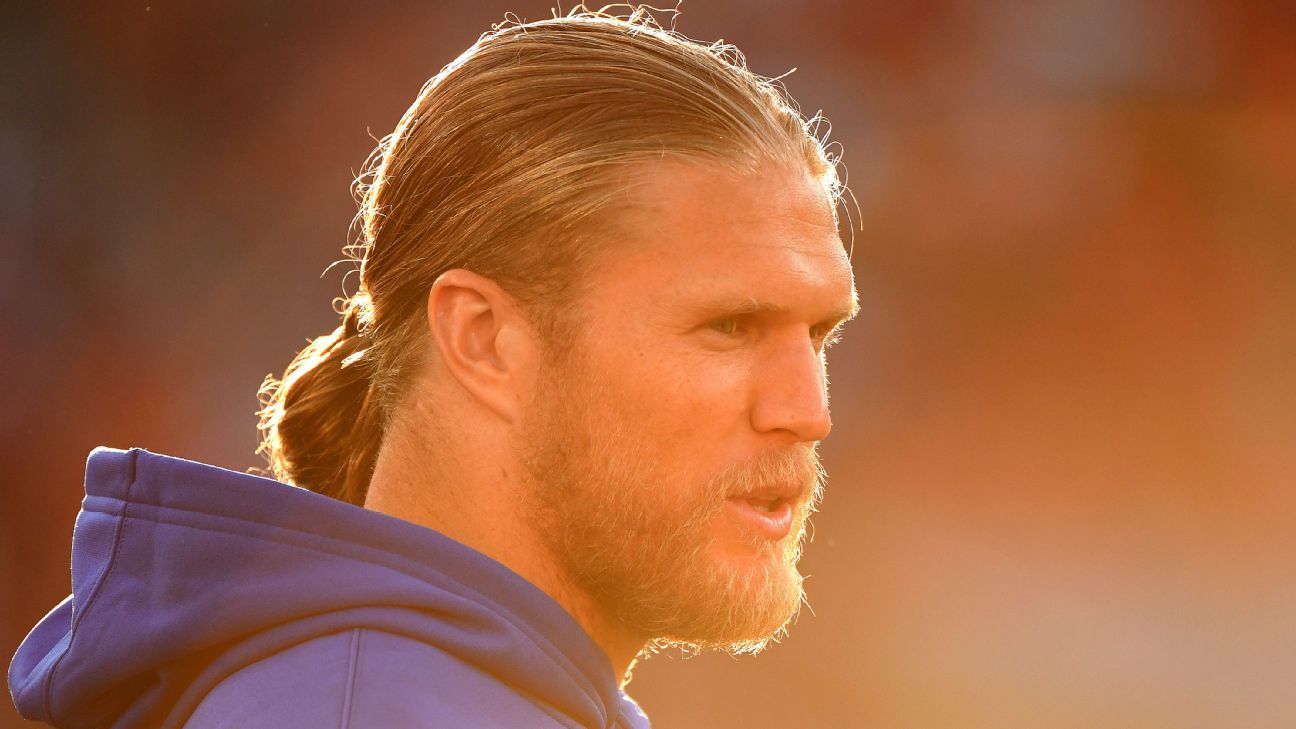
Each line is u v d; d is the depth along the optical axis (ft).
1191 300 221.46
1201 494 213.87
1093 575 202.39
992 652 183.62
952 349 222.48
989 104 224.53
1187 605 193.67
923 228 224.74
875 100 224.53
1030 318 222.48
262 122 216.13
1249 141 222.89
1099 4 222.69
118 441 195.62
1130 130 223.71
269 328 209.56
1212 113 223.71
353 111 216.33
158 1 214.28
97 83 212.64
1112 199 223.71
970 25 224.33
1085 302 222.48
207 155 214.69
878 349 222.28
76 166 209.26
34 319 198.70
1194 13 223.92
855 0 222.69
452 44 215.92
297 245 214.07
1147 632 187.11
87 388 197.16
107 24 213.05
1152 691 174.70
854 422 219.00
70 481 189.67
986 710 172.04
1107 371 220.84
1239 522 210.79
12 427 190.29
